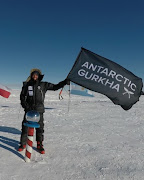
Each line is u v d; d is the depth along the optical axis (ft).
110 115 31.81
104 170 10.74
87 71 12.39
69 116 29.86
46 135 17.88
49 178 9.71
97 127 22.13
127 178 9.84
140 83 12.41
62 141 16.06
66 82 12.52
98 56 12.48
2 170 10.34
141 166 11.41
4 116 28.48
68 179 9.65
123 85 12.25
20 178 9.61
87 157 12.63
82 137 17.56
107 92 12.14
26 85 13.07
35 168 10.77
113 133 19.47
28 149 11.49
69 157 12.55
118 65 12.40
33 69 13.20
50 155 12.79
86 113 33.60
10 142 14.99
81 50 12.54
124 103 12.29
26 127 13.10
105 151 13.87
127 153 13.60
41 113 13.20
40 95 13.00
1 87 17.53
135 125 23.99
